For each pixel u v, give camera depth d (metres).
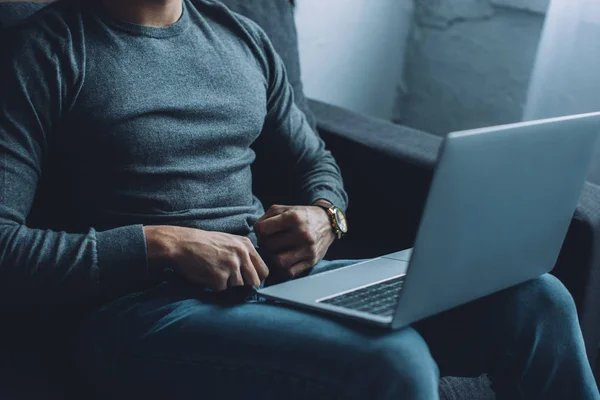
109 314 0.98
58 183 1.05
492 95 2.08
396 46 2.24
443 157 0.74
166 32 1.09
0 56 0.97
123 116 1.02
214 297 1.01
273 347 0.89
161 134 1.05
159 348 0.94
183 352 0.93
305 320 0.90
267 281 1.12
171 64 1.08
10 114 0.94
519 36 1.98
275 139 1.32
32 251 0.91
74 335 1.01
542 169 0.87
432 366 0.85
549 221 0.94
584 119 0.89
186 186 1.07
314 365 0.87
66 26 1.00
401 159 1.39
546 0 1.89
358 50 2.13
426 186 1.36
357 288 0.98
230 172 1.14
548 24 1.83
